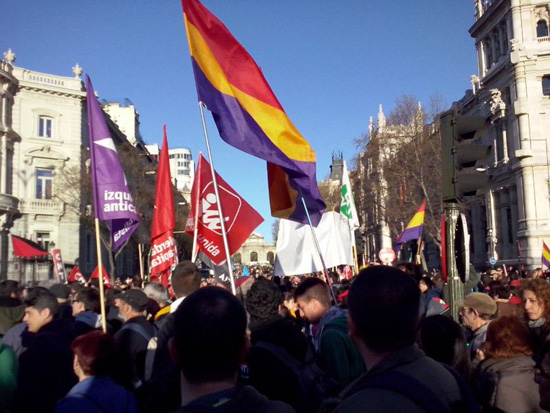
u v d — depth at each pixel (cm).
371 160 4603
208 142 673
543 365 349
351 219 1369
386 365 234
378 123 5547
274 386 379
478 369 457
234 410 230
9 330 615
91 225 4038
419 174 4172
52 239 4294
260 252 15488
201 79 704
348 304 253
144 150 6675
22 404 454
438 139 4084
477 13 5450
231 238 955
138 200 4050
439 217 4028
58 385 462
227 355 236
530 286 602
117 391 375
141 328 572
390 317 237
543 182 4366
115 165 786
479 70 5400
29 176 4238
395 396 217
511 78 4603
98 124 782
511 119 4625
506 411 429
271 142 712
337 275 2184
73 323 676
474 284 879
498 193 4941
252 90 731
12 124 4191
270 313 412
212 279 1426
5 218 3981
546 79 4522
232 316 240
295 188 792
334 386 399
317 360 459
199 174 971
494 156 4947
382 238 6347
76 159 4453
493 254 4881
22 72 4281
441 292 941
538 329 617
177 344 238
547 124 4412
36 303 577
